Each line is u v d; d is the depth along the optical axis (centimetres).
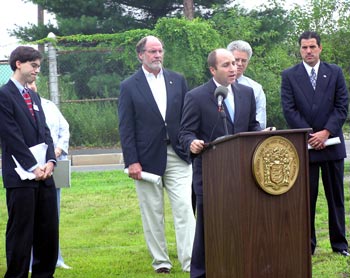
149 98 727
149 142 721
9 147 647
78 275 707
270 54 2045
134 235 912
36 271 679
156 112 724
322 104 741
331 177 750
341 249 754
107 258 781
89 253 814
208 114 619
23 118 654
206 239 570
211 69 625
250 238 507
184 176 725
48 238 671
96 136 2075
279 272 512
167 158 723
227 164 525
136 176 718
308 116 742
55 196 675
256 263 508
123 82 738
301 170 516
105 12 2584
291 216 514
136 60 2030
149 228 724
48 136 672
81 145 2081
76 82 2066
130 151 722
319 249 777
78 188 1322
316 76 748
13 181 646
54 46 1948
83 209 1105
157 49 728
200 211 623
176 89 734
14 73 665
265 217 509
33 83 689
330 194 751
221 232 541
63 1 2581
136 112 727
